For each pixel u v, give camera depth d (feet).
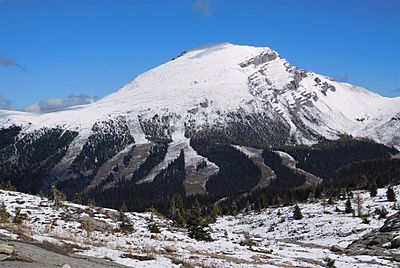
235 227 510.99
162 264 103.55
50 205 231.71
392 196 476.54
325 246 306.96
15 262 74.84
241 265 124.98
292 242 334.24
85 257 95.71
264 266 131.03
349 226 385.70
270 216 531.91
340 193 581.94
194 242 196.95
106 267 86.07
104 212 250.37
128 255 109.19
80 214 221.66
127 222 216.95
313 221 437.58
